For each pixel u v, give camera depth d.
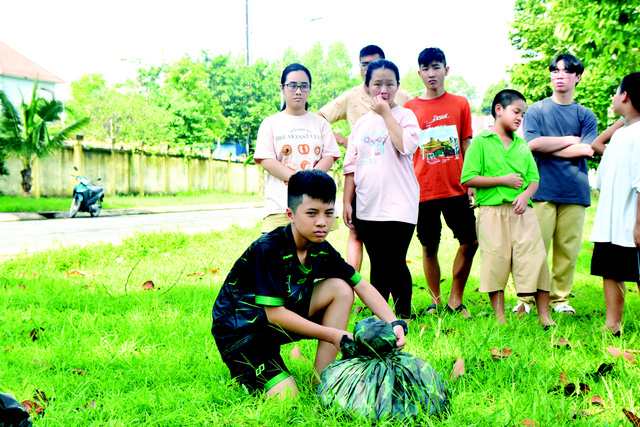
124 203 22.70
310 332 2.48
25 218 16.52
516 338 3.28
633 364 2.83
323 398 2.27
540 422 2.10
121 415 2.23
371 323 2.37
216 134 43.75
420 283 5.76
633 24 7.20
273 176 4.25
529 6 18.38
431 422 2.01
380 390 2.17
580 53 8.51
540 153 4.74
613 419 2.23
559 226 4.74
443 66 4.69
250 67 47.66
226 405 2.38
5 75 33.88
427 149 4.70
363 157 4.12
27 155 20.47
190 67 42.25
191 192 30.47
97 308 4.09
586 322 4.05
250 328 2.55
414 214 4.06
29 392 2.44
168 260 6.80
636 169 3.57
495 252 4.04
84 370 2.76
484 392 2.42
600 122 12.18
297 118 4.30
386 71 3.97
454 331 3.47
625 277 3.71
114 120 30.88
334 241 9.18
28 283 4.96
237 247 8.09
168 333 3.40
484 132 4.21
